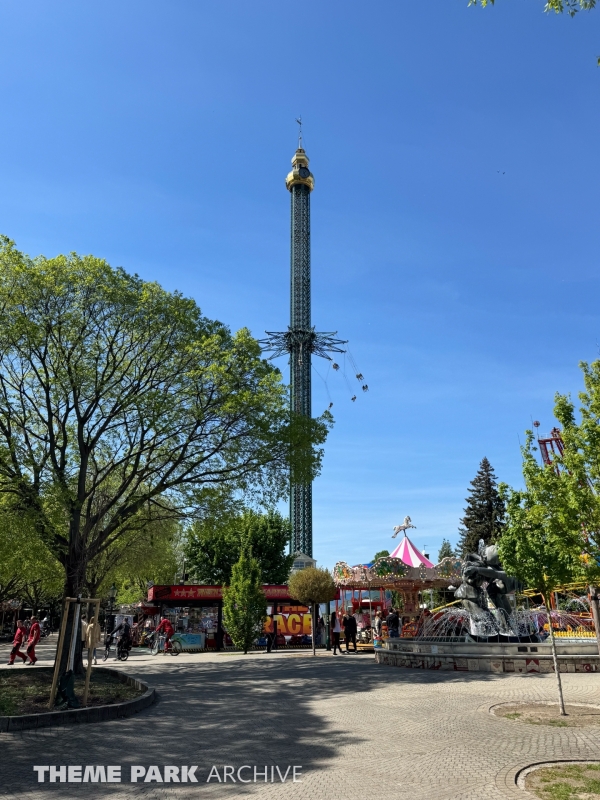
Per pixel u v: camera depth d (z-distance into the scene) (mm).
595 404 12969
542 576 13117
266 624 37469
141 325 21594
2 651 38438
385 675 19938
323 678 19641
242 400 21797
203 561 55281
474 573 24188
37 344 19234
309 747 10141
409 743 10219
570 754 9172
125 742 10664
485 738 10367
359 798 7395
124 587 64750
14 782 8336
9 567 22562
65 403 20438
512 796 7281
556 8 7500
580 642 22000
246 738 10891
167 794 7789
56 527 19625
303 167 87062
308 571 34031
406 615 35656
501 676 18781
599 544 12555
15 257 20250
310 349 79812
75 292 20719
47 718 12172
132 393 21297
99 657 31859
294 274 83062
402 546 35188
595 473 12672
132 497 23469
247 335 23812
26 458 19297
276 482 24578
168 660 29141
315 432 25094
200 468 23719
